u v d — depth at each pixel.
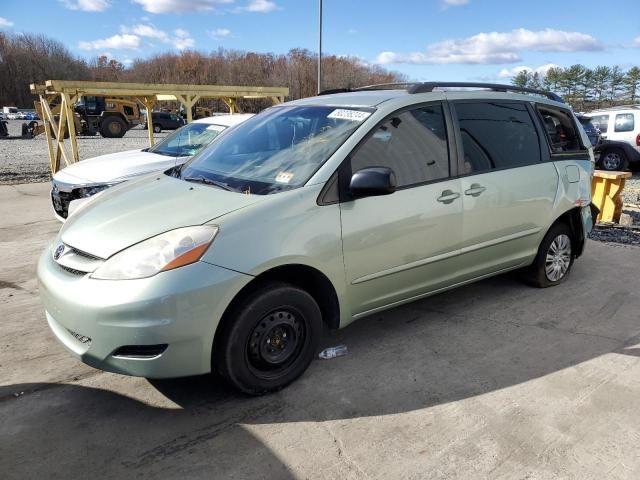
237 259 2.86
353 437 2.80
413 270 3.70
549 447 2.72
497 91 4.46
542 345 3.85
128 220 3.08
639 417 2.98
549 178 4.55
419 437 2.80
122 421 2.94
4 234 7.27
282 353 3.19
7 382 3.35
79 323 2.77
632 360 3.63
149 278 2.70
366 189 3.15
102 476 2.51
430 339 3.94
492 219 4.13
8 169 14.76
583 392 3.23
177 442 2.76
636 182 12.80
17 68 91.06
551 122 4.77
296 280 3.33
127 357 2.74
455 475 2.52
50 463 2.60
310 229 3.12
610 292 4.91
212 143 4.36
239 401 3.12
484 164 4.10
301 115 3.96
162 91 11.99
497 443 2.75
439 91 4.01
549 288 4.98
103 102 30.61
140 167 6.88
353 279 3.38
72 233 3.16
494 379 3.38
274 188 3.25
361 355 3.69
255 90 13.41
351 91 4.62
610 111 14.20
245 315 2.94
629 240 6.93
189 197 3.27
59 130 12.16
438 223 3.74
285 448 2.71
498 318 4.31
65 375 3.43
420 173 3.69
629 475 2.52
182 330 2.73
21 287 5.10
